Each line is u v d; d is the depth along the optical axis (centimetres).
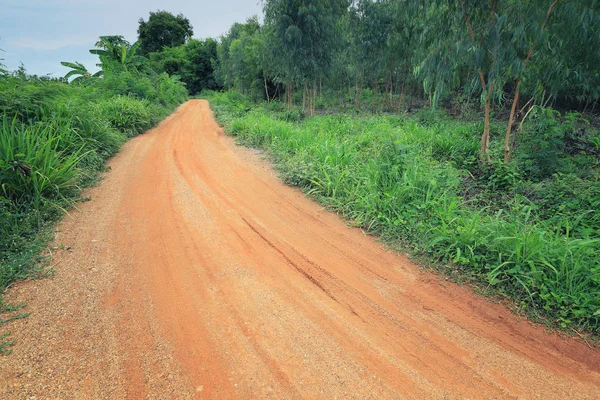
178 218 488
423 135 953
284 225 482
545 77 692
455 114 1584
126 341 259
